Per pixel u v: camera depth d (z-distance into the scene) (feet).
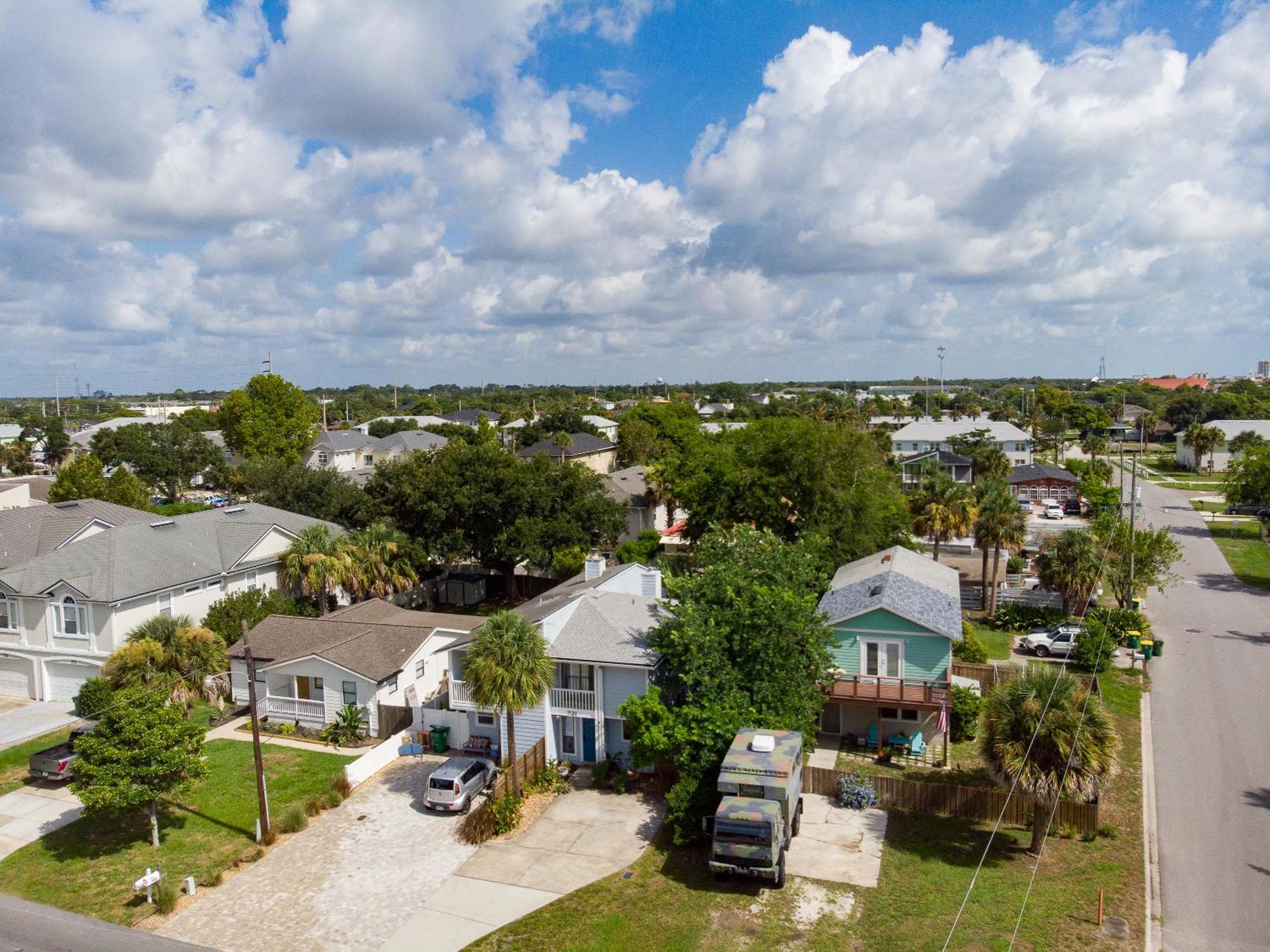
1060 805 79.36
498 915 68.59
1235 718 107.24
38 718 115.96
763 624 89.20
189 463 317.01
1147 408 617.62
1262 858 73.92
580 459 335.26
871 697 99.66
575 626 100.73
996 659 134.00
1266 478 225.15
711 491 172.45
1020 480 297.12
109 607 119.34
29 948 63.46
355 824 85.61
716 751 82.48
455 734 104.99
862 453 164.45
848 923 65.62
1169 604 167.22
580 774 96.58
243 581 144.66
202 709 119.34
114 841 82.33
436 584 177.99
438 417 510.58
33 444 411.13
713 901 69.46
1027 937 62.59
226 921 68.18
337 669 109.91
